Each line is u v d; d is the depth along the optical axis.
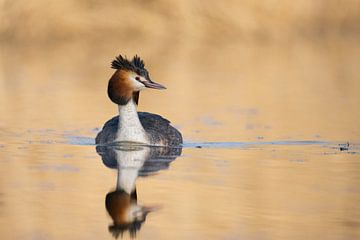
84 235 8.83
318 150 14.41
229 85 24.58
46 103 20.58
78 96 21.95
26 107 19.84
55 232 8.91
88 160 13.21
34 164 12.80
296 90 23.67
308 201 10.40
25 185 11.24
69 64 29.48
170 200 10.43
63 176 11.87
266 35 38.84
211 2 38.38
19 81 25.11
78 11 36.62
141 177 11.87
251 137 15.83
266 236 8.79
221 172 12.30
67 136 15.83
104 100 21.23
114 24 36.91
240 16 38.62
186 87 24.02
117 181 11.54
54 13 36.12
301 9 39.81
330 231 8.97
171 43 36.53
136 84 14.61
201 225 9.18
